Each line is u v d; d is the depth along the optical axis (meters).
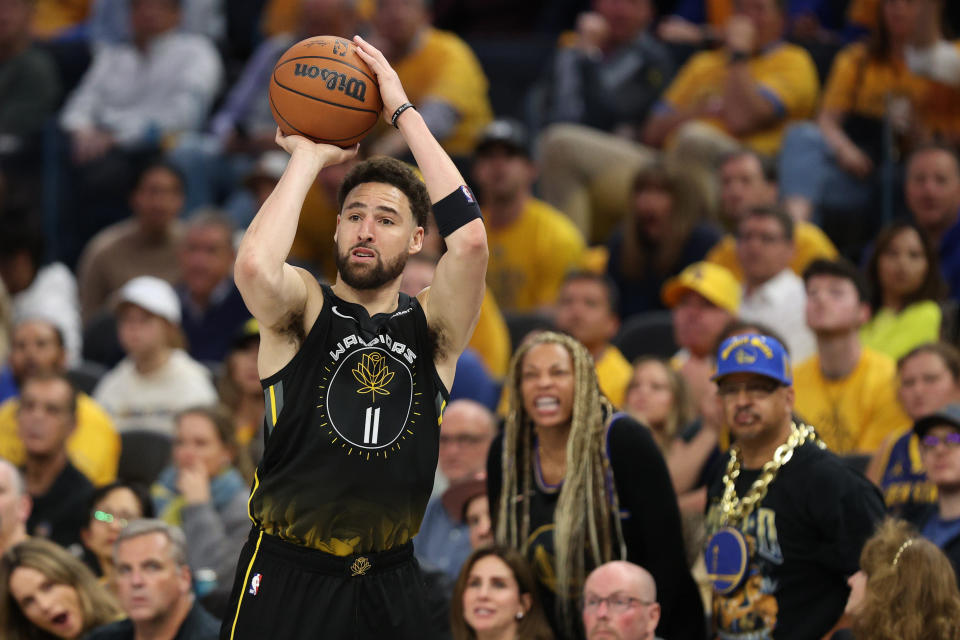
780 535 14.07
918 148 23.61
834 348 19.02
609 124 29.72
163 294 24.23
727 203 25.23
